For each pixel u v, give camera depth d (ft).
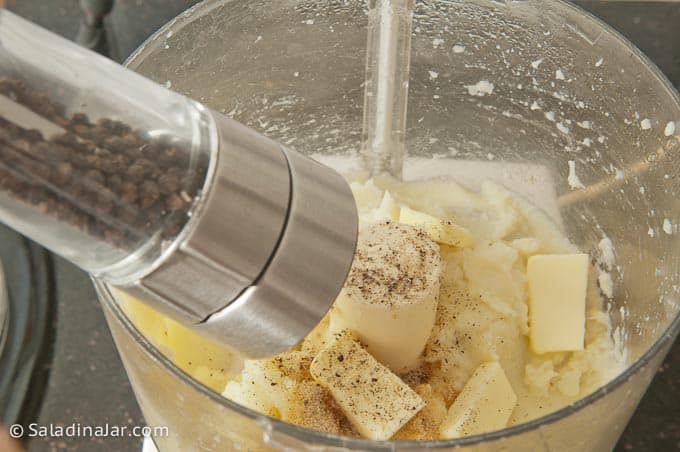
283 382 1.71
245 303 1.33
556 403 1.81
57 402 1.84
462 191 2.01
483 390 1.72
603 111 1.78
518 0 1.76
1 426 1.80
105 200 1.28
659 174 1.67
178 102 1.34
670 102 1.63
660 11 2.19
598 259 1.89
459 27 1.82
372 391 1.65
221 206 1.28
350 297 1.69
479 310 1.82
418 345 1.74
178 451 1.62
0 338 1.87
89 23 2.14
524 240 1.93
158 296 1.32
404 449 1.35
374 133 1.92
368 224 1.82
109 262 1.32
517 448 1.40
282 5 1.74
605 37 1.71
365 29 1.81
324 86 1.88
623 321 1.80
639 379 1.45
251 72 1.82
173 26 1.66
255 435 1.40
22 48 1.28
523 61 1.83
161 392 1.47
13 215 1.31
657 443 1.79
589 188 1.87
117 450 1.80
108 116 1.29
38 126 1.26
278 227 1.31
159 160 1.29
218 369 1.76
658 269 1.66
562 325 1.83
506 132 1.94
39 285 1.93
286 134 1.94
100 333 1.90
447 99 1.92
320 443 1.36
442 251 1.88
